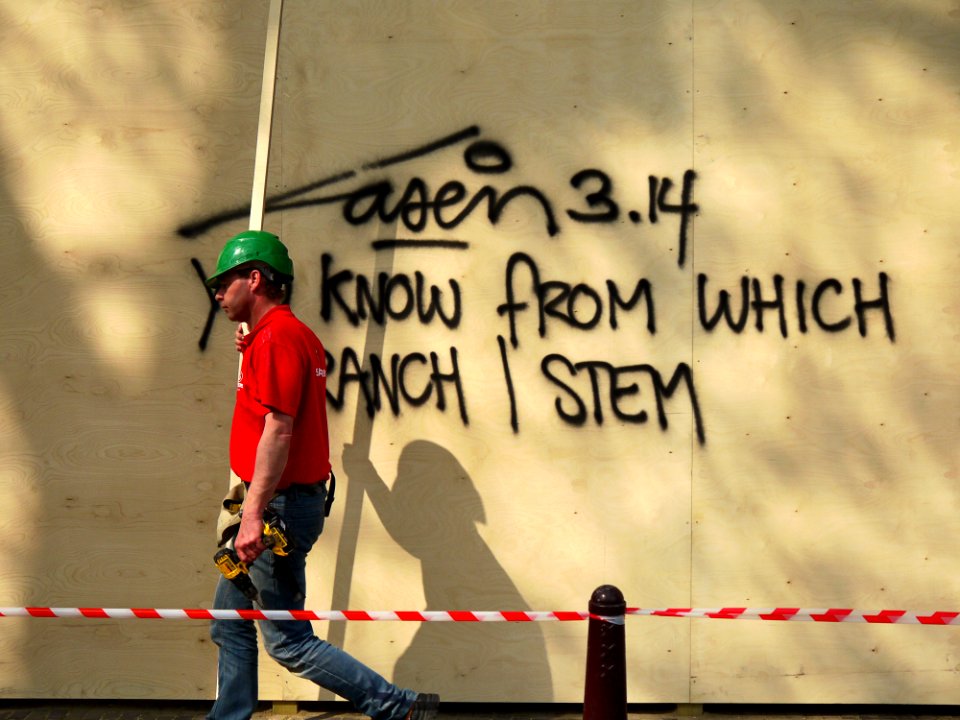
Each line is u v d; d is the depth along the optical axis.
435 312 4.70
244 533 3.87
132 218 4.75
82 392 4.77
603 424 4.69
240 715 4.21
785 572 4.68
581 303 4.68
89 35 4.73
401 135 4.71
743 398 4.67
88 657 4.83
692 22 4.67
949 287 4.64
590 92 4.68
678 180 4.67
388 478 4.73
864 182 4.64
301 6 4.72
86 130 4.74
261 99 4.55
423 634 4.74
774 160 4.66
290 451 4.06
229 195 4.74
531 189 4.69
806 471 4.67
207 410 4.77
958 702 4.70
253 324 4.21
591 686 3.89
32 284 4.76
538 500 4.71
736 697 4.73
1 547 4.79
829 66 4.65
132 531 4.79
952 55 4.63
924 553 4.67
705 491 4.68
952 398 4.66
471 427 4.71
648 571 4.70
